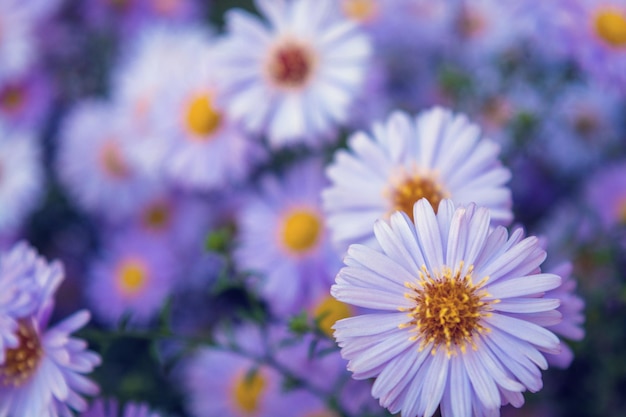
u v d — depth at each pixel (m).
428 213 0.18
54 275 0.20
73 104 0.34
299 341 0.22
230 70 0.26
